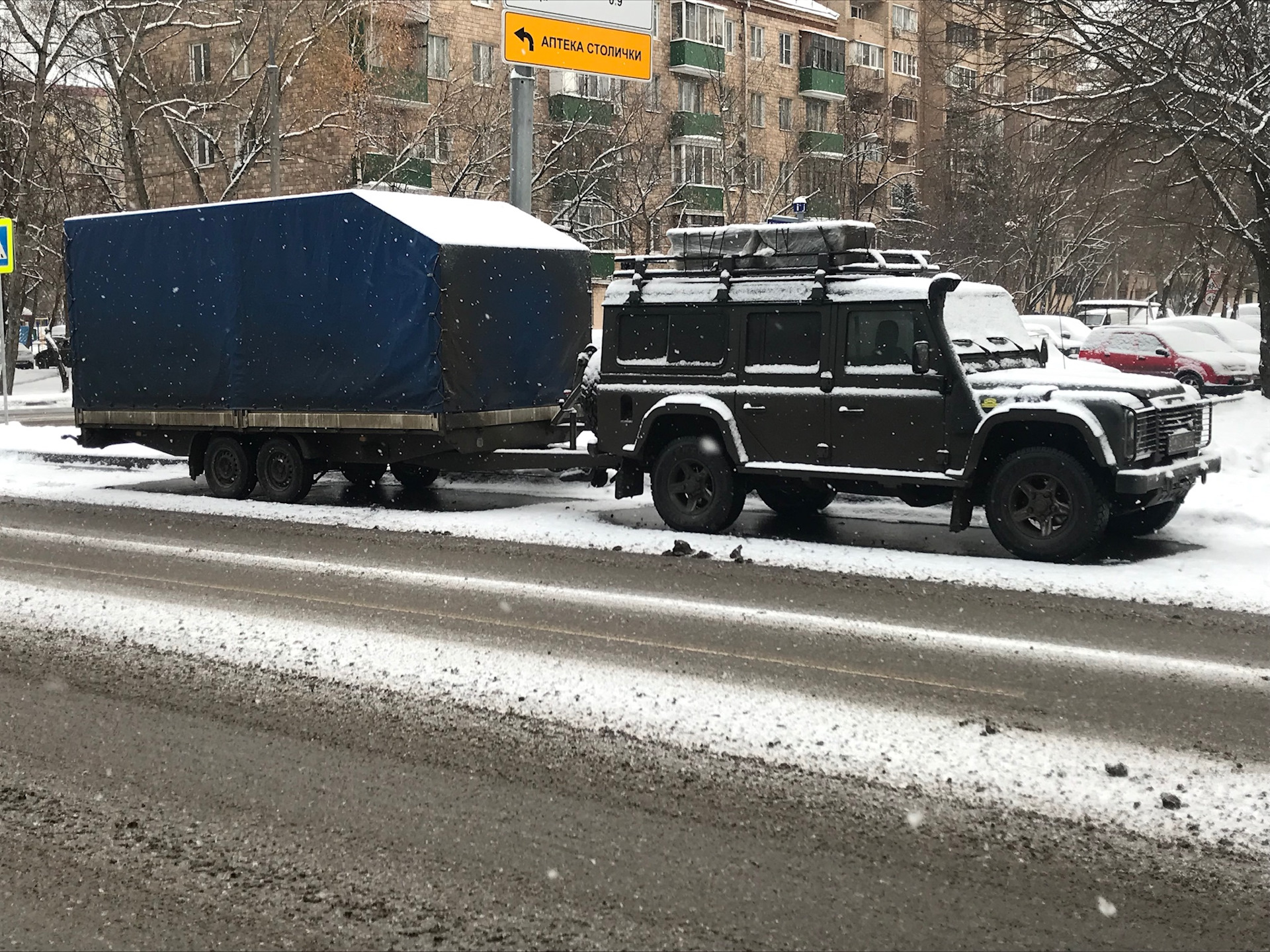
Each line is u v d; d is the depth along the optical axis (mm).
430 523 12297
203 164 40500
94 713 6051
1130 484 9398
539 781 5051
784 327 11156
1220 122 18266
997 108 21406
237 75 37125
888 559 9977
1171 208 24578
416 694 6270
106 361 15875
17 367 53156
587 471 15453
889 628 7598
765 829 4543
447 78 43562
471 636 7438
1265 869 4176
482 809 4758
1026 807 4727
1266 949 3654
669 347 11820
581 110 43344
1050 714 5863
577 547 10805
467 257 13336
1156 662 6789
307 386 14062
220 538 11477
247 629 7664
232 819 4699
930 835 4477
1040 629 7566
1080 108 20156
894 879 4117
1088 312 46156
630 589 8867
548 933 3762
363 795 4926
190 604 8438
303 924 3855
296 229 14008
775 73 57188
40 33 32469
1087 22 19141
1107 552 10211
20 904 4027
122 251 15586
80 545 11125
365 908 3951
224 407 14781
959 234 47719
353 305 13609
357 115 35062
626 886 4082
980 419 10133
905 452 10523
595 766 5203
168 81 34062
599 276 46375
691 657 6910
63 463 19578
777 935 3734
